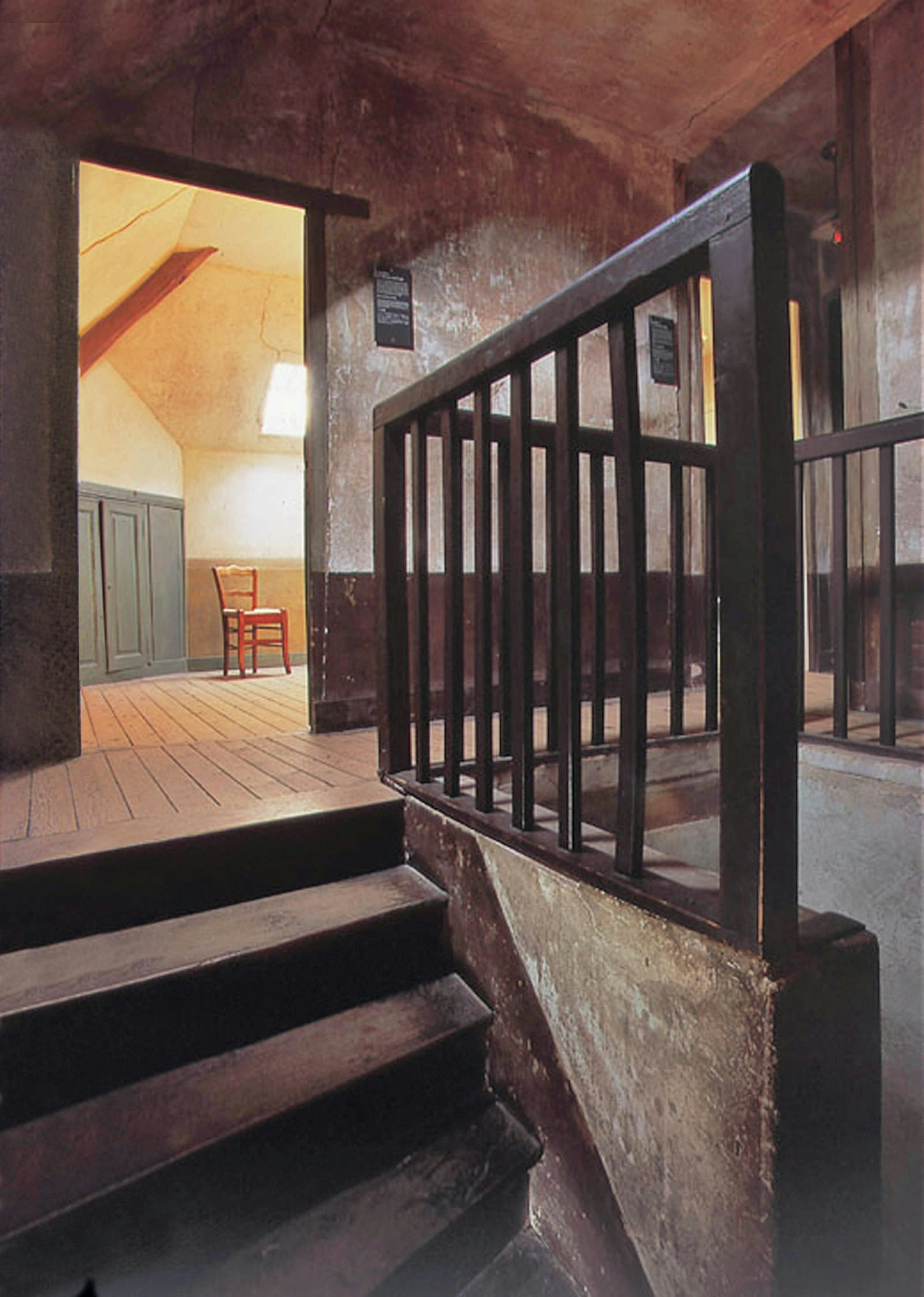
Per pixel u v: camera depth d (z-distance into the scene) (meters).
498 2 3.18
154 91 2.89
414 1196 1.31
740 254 0.90
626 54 3.54
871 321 3.49
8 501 2.54
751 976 0.94
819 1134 0.96
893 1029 2.21
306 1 3.09
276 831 1.75
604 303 1.12
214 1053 1.42
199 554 6.59
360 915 1.62
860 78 3.46
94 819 1.80
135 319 5.12
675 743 2.44
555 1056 1.38
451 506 1.71
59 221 2.66
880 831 2.23
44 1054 1.25
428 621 1.91
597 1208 1.29
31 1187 1.08
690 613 4.43
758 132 4.29
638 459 1.15
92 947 1.47
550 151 3.94
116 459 5.68
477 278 3.71
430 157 3.56
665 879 1.19
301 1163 1.29
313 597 3.28
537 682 3.75
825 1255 0.97
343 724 3.34
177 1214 1.14
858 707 3.48
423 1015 1.57
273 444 6.82
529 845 1.42
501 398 3.83
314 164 3.26
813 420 4.95
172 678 5.97
